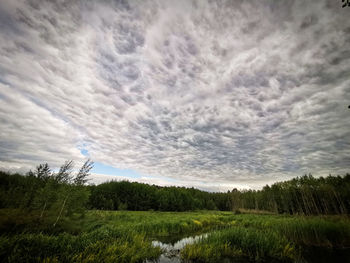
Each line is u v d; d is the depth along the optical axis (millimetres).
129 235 10852
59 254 6699
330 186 51156
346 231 14906
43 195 14359
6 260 5797
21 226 10406
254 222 24031
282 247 10906
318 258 10500
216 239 11953
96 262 6699
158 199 57312
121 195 51781
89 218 18375
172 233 17734
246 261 9406
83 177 15328
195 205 71875
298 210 52594
